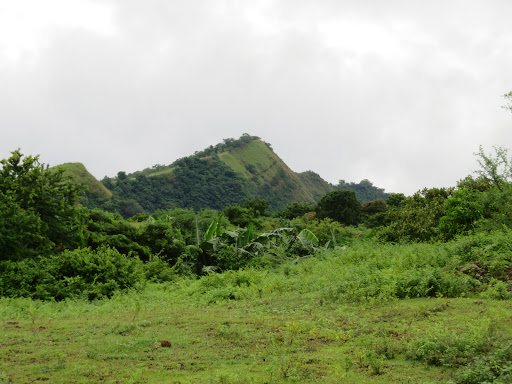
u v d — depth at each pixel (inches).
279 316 378.6
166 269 780.0
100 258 639.8
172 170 6102.4
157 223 1053.8
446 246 577.3
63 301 536.7
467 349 232.8
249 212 2153.1
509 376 191.3
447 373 216.4
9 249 654.5
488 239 561.6
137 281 637.9
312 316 366.6
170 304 493.4
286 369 225.3
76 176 4564.5
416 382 209.2
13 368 238.4
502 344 226.7
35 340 307.3
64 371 232.4
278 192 7347.4
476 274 454.3
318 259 788.0
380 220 2377.0
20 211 725.3
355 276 475.5
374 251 693.9
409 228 941.8
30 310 414.3
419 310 347.6
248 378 213.6
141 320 379.9
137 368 237.8
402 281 421.1
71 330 343.9
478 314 323.3
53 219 855.1
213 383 209.6
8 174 834.2
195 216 1310.3
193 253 969.5
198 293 555.8
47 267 617.6
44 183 864.9
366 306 385.1
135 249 986.1
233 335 305.1
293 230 1035.3
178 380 216.7
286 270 719.7
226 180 6338.6
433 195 1091.9
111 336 318.3
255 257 864.3
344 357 251.8
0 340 306.8
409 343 259.8
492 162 788.0
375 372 223.9
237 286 574.9
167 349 275.6
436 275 421.1
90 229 981.2
